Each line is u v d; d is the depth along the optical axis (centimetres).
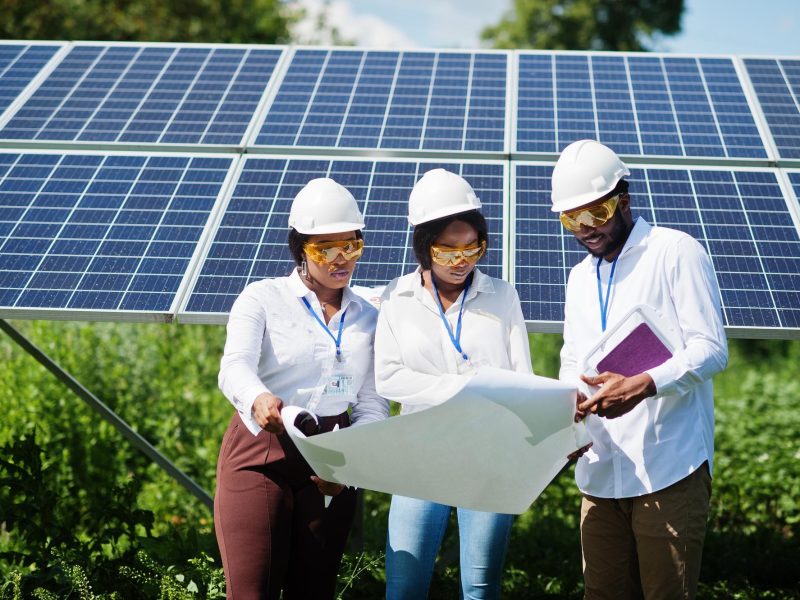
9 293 492
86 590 464
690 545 377
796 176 569
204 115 639
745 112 628
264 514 377
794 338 464
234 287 495
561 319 471
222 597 487
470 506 379
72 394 841
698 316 373
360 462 361
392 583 405
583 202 381
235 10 2145
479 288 399
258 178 578
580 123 620
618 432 388
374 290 451
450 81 670
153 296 489
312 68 693
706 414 390
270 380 392
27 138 621
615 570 402
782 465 879
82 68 704
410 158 593
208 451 845
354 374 398
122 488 587
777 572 641
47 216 552
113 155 604
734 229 527
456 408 344
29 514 548
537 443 360
